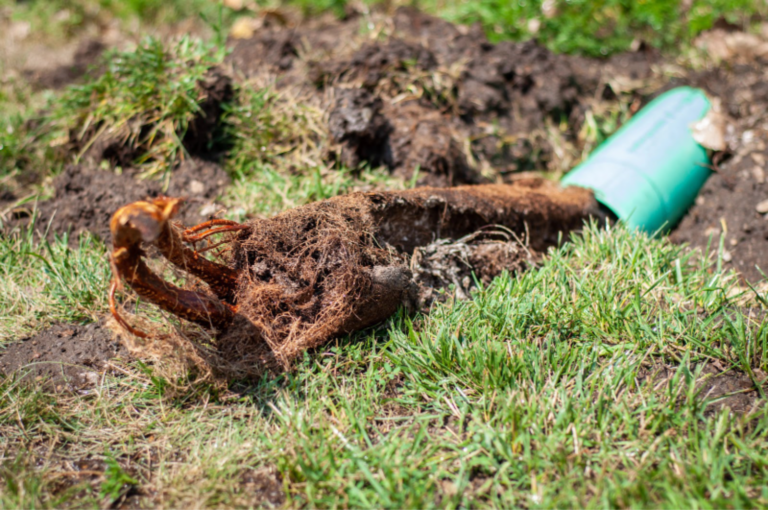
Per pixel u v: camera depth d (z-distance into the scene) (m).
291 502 0.70
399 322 0.81
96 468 0.73
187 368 0.76
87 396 0.78
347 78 1.03
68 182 0.95
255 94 1.01
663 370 0.78
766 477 0.69
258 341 0.77
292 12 1.33
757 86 1.10
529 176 1.07
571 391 0.75
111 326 0.76
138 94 0.98
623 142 1.05
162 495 0.71
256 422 0.74
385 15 1.23
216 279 0.78
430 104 1.05
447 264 0.85
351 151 0.98
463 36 1.14
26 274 0.88
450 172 1.00
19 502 0.70
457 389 0.76
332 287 0.78
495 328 0.80
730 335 0.78
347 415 0.74
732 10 1.26
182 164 0.98
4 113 1.11
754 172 1.02
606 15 1.25
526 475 0.70
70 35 1.35
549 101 1.12
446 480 0.71
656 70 1.19
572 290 0.84
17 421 0.75
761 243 0.97
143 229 0.70
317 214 0.79
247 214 0.93
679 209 1.03
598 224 0.99
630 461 0.71
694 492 0.68
